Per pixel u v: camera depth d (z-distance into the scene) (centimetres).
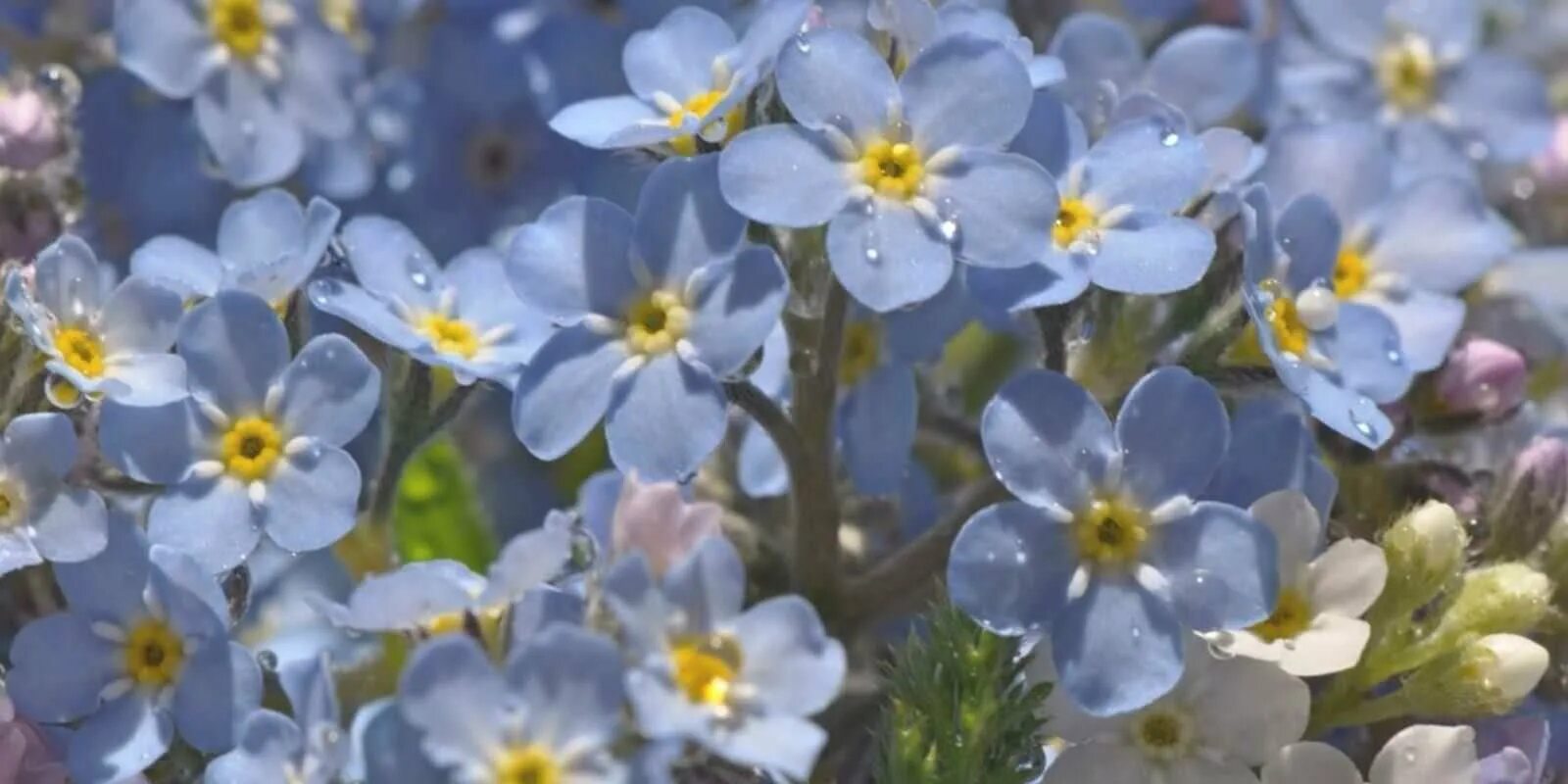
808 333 11
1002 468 10
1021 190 10
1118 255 11
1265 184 11
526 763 10
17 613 11
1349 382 11
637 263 11
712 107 11
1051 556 10
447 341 11
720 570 10
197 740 10
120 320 11
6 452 10
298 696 10
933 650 11
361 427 11
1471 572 11
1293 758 11
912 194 10
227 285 11
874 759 11
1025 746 11
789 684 10
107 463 11
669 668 10
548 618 10
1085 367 11
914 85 11
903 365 11
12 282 10
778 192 10
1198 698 11
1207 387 10
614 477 11
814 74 10
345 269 11
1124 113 11
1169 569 10
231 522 11
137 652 11
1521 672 11
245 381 11
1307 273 11
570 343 10
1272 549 10
